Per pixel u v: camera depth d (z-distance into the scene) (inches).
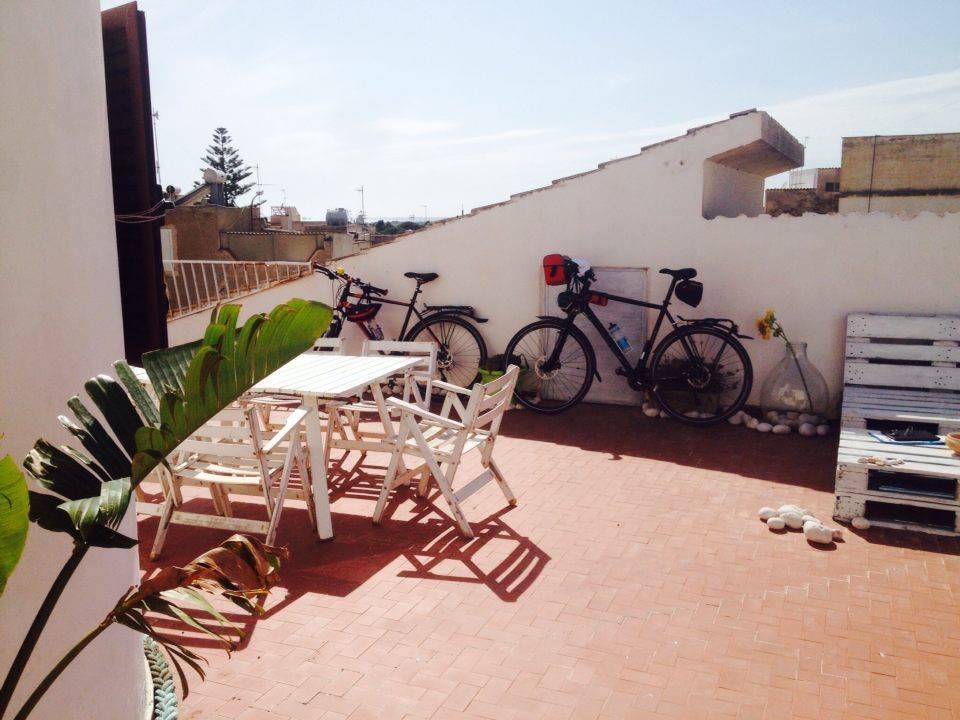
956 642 142.3
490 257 352.8
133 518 113.7
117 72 152.8
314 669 136.2
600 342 338.0
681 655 139.3
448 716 122.6
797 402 291.6
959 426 229.8
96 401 76.7
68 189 96.0
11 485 59.9
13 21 85.7
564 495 225.0
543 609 156.9
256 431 178.2
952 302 284.4
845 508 200.1
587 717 122.1
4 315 85.0
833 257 296.8
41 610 69.0
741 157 330.6
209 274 459.8
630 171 322.3
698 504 216.1
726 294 313.6
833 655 138.7
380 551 186.7
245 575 73.4
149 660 129.4
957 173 740.0
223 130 2039.9
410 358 241.8
